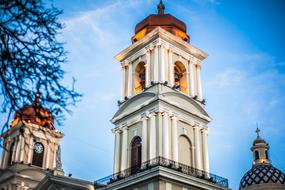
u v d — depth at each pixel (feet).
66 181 142.51
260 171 213.05
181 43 132.98
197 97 129.29
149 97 120.57
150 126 114.93
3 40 34.88
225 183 116.47
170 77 124.57
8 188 168.14
